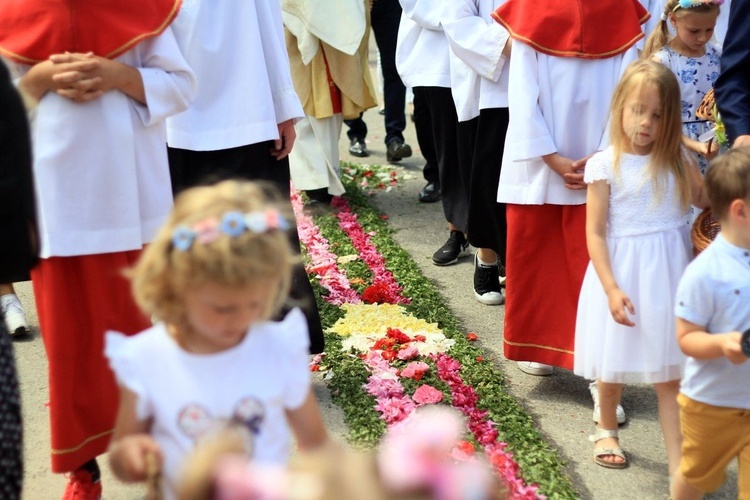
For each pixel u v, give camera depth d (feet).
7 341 11.48
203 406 10.26
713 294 13.26
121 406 10.47
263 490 7.57
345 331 22.80
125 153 15.17
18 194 12.90
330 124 32.40
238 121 18.35
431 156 33.24
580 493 16.22
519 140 18.58
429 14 25.04
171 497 10.27
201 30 17.97
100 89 14.76
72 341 15.11
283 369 10.65
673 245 16.33
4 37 14.90
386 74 38.06
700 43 20.54
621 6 18.97
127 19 15.15
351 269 27.04
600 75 18.80
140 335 10.73
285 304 19.45
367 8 32.53
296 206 33.63
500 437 17.48
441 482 6.62
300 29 30.78
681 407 14.02
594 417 18.54
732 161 13.23
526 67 18.75
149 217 15.69
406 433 17.53
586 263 18.80
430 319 23.32
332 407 19.25
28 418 19.48
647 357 16.17
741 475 13.64
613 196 16.52
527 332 19.74
